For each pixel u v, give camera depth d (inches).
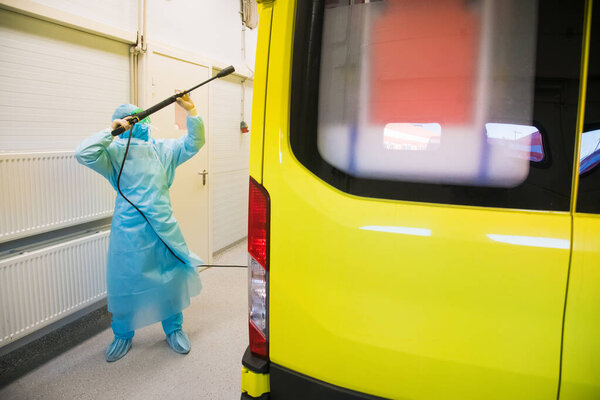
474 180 32.0
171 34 114.4
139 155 76.5
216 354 84.9
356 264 34.4
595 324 29.6
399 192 33.8
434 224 32.2
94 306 101.7
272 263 37.9
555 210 30.5
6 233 73.2
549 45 30.2
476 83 31.8
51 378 75.2
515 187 31.2
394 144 33.9
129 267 74.9
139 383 74.5
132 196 74.5
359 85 34.6
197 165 128.9
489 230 31.0
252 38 165.2
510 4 30.6
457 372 32.5
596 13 29.2
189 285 85.5
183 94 74.2
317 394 37.2
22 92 79.0
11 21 75.6
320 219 35.4
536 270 30.1
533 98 30.6
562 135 30.2
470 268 31.3
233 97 153.3
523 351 30.9
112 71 98.3
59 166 82.1
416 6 32.8
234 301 111.0
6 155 71.9
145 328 96.1
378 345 34.4
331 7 35.0
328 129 35.5
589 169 29.9
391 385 34.5
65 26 85.3
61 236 89.0
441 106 32.6
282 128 36.8
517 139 31.1
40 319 80.4
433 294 32.4
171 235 77.5
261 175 38.2
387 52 33.8
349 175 35.1
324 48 35.4
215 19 135.5
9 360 80.0
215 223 148.6
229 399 70.6
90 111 93.7
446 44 32.3
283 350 38.5
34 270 78.4
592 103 29.6
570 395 30.6
